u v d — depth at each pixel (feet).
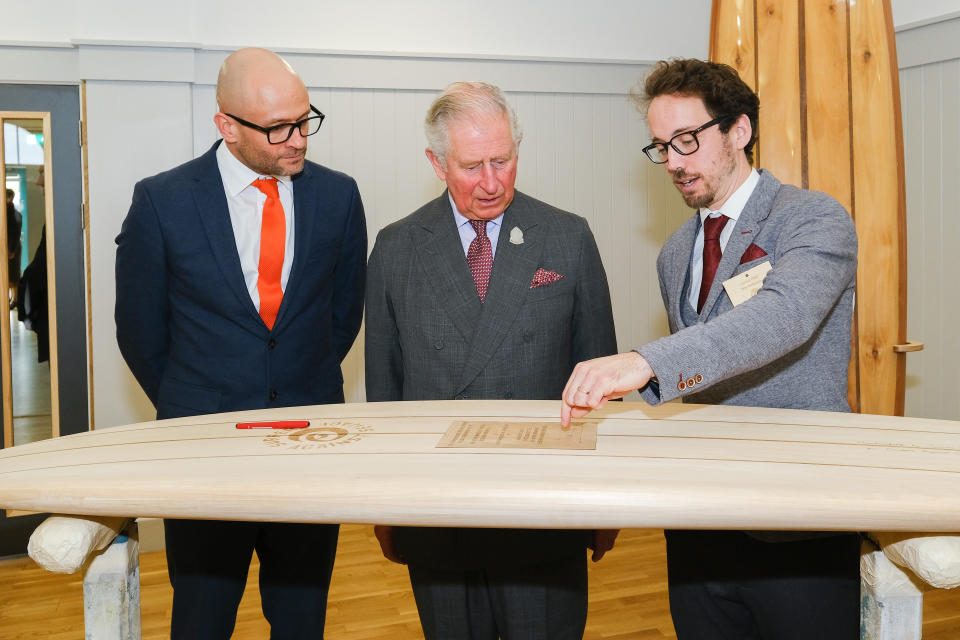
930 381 10.99
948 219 10.58
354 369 11.69
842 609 4.31
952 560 3.31
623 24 12.40
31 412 10.89
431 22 11.73
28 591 9.65
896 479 3.52
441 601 5.08
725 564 4.58
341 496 3.52
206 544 5.40
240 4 11.09
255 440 4.41
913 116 10.94
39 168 10.69
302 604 5.80
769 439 4.15
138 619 4.23
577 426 4.52
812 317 3.91
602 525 3.40
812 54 9.00
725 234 4.84
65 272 10.87
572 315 5.80
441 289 5.52
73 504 3.66
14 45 10.37
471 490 3.47
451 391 5.53
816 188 9.02
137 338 5.96
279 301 5.92
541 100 12.13
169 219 5.68
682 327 5.02
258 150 5.54
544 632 5.00
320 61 11.28
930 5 10.64
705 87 4.54
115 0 10.66
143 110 10.73
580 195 12.39
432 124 5.21
